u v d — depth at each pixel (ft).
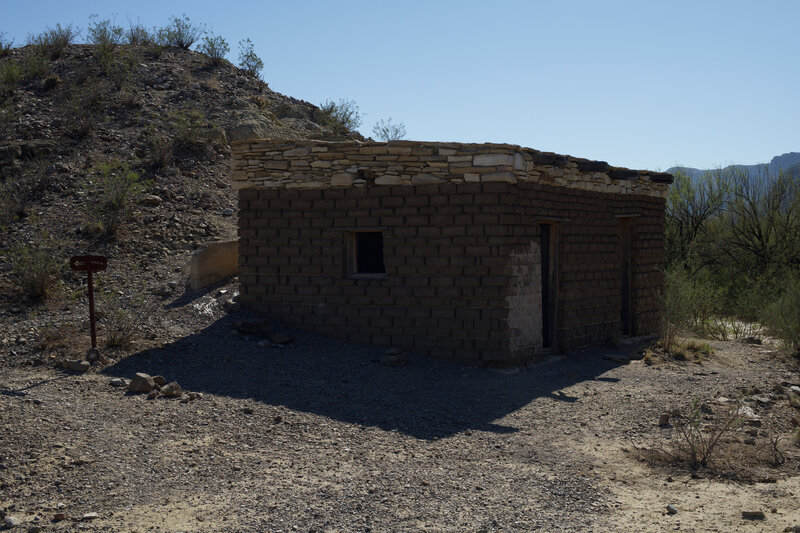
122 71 87.66
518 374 38.70
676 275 59.16
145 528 18.86
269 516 19.74
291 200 43.14
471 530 19.27
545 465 25.31
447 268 39.68
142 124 76.54
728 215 94.99
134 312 42.83
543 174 42.01
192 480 22.38
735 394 36.88
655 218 54.95
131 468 23.08
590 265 47.11
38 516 19.49
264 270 43.86
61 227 55.36
